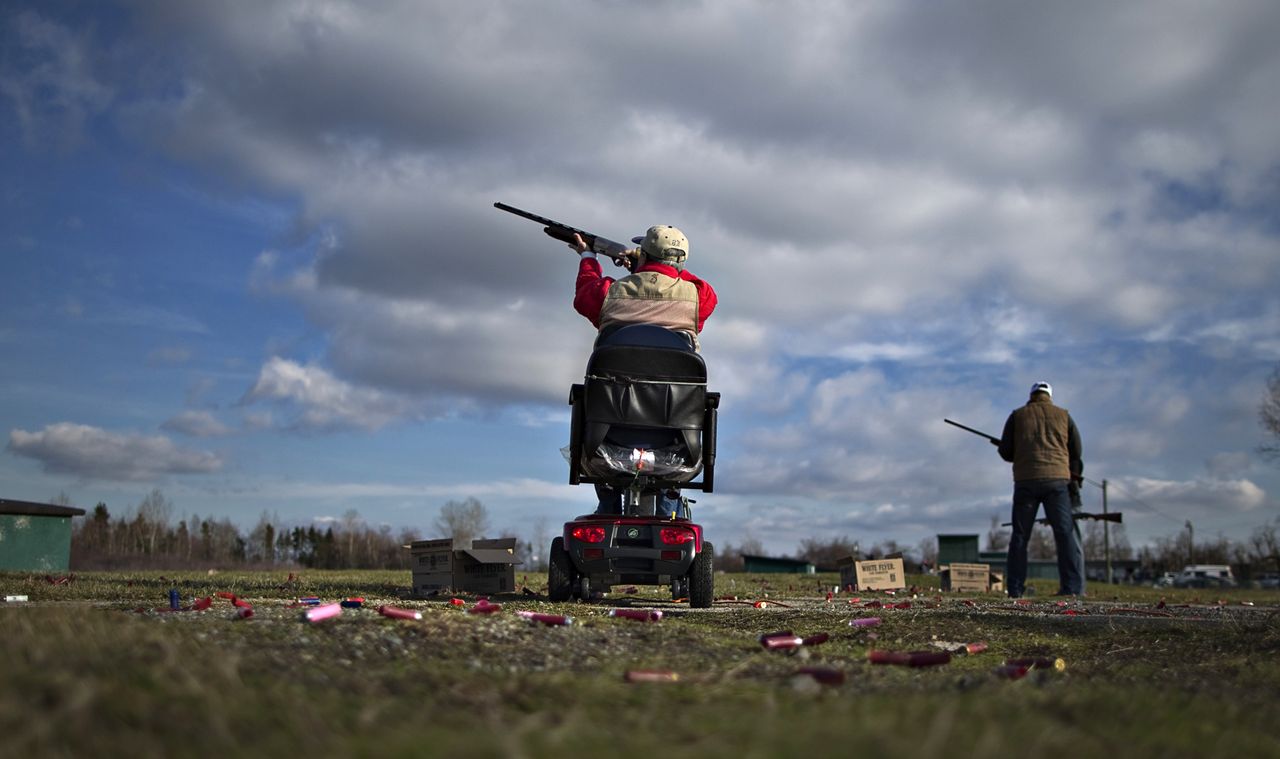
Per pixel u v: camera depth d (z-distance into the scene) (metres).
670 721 2.27
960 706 2.36
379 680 2.80
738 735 2.00
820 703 2.59
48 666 2.40
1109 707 2.58
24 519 14.73
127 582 9.34
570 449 7.84
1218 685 3.43
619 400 7.53
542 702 2.55
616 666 3.56
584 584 7.71
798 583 15.38
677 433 7.63
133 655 2.67
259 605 5.72
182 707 2.10
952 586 14.88
